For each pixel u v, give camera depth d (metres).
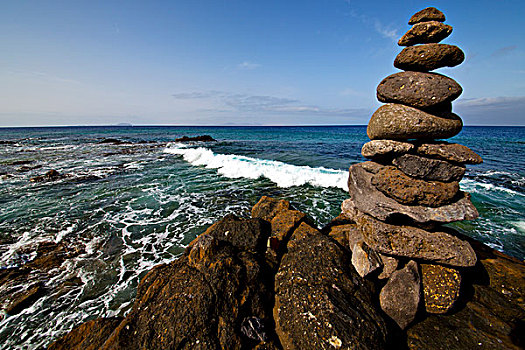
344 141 39.09
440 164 4.14
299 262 4.60
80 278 5.81
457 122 4.08
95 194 12.00
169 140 45.78
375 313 3.73
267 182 13.70
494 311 4.07
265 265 4.77
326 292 3.83
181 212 9.70
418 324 3.96
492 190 12.16
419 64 4.24
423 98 4.05
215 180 14.34
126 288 5.48
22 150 30.48
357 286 4.12
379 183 4.60
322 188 12.48
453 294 3.96
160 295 3.94
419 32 4.21
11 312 4.81
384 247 4.32
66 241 7.47
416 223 4.43
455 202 4.29
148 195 11.76
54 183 14.13
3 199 11.36
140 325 3.55
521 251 7.00
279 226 5.84
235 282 4.04
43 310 4.88
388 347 3.47
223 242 5.12
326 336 3.28
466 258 4.04
